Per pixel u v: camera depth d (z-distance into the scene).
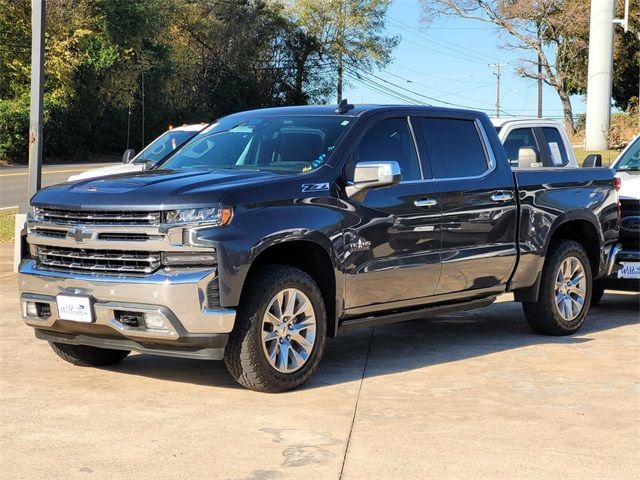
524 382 7.03
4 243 15.34
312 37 72.25
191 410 6.20
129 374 7.24
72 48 48.62
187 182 6.62
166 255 6.30
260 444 5.48
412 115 7.80
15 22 46.34
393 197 7.34
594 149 43.09
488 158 8.27
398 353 8.12
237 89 65.94
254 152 7.52
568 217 8.81
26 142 45.28
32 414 6.08
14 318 9.28
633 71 57.84
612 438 5.64
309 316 6.79
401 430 5.77
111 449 5.38
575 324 8.98
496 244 8.20
